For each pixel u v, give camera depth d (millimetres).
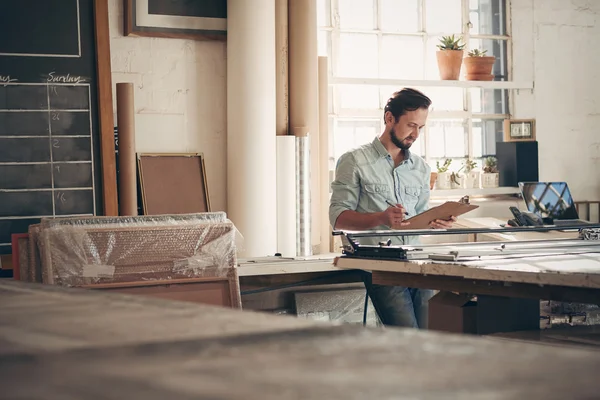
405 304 3273
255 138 4531
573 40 5766
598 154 5781
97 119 4363
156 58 4625
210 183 4730
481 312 2547
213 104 4734
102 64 4340
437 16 5598
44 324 403
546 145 5703
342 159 3678
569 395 266
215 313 428
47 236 3123
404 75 5535
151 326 391
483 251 2783
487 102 5750
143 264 3258
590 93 5777
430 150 5633
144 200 4426
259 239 4531
